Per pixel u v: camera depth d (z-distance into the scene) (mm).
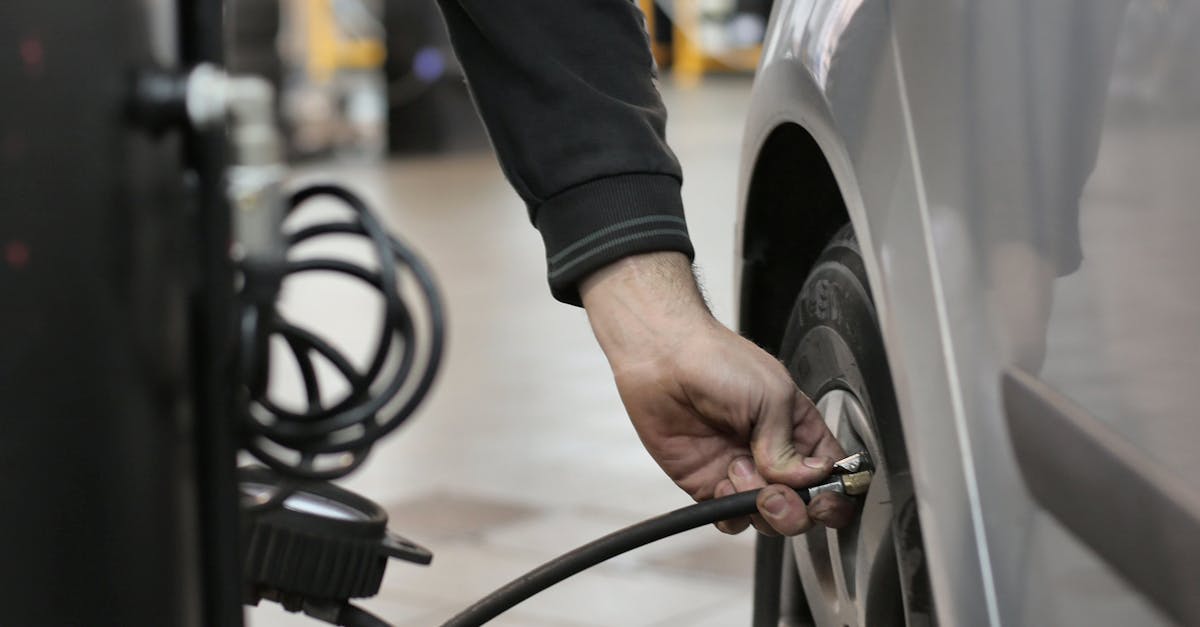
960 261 715
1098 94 682
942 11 754
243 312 640
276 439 996
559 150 969
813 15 932
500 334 4074
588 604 2037
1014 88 710
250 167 606
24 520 576
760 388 913
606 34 1004
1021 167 702
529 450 2875
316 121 10500
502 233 6137
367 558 1067
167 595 650
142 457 629
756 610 1200
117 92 597
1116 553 646
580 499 2543
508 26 982
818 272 989
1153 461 637
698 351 928
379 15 10805
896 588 855
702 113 12117
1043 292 686
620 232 954
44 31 569
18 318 568
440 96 10125
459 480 2682
